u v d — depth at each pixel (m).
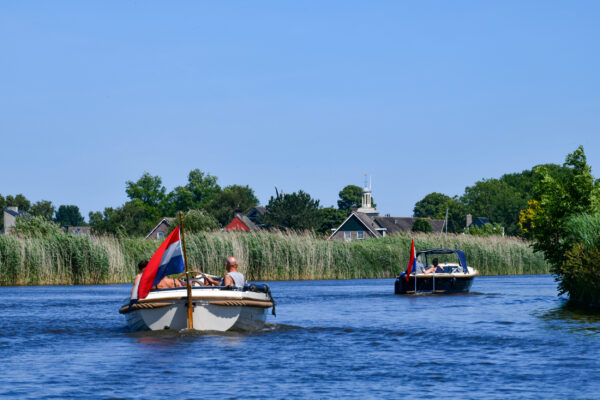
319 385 19.50
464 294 55.12
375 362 23.00
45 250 69.06
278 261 74.44
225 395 18.33
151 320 29.06
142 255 72.94
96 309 42.97
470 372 21.14
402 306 44.09
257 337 28.98
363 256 80.62
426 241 86.19
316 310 41.47
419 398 17.95
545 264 93.12
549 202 47.44
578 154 47.81
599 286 40.28
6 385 19.62
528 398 17.83
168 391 18.81
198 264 69.81
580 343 26.62
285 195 173.12
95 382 19.97
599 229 42.41
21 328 32.84
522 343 26.73
